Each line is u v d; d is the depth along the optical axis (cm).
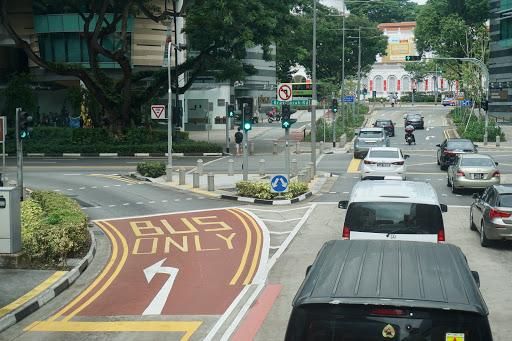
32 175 3819
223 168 4131
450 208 2555
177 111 4316
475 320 555
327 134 6228
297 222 2289
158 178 3575
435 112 9994
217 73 5559
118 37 5681
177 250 1866
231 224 2253
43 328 1186
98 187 3266
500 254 1770
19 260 1594
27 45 5119
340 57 10450
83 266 1648
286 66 11081
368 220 1278
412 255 700
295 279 1526
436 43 8981
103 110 5569
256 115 9631
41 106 7694
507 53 8456
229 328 1166
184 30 5256
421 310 557
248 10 4959
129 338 1123
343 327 570
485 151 5128
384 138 4538
